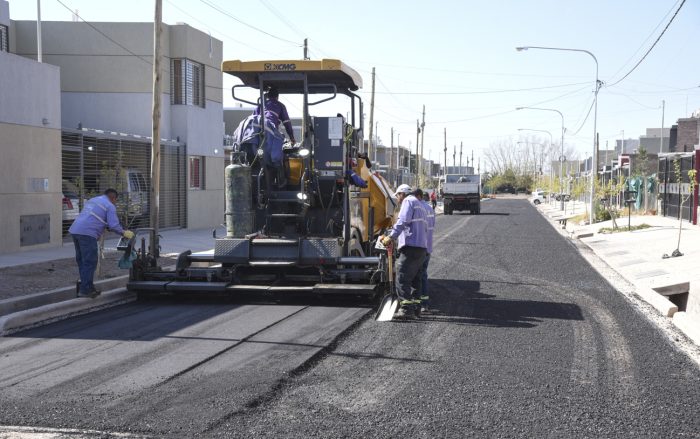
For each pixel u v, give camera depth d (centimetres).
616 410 596
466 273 1530
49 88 1812
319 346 808
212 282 1120
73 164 2078
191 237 2336
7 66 1647
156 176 1413
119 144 2114
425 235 977
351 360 748
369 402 605
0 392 624
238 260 1094
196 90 2733
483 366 731
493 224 3538
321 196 1145
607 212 3534
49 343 817
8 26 2428
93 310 1043
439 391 640
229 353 770
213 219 2859
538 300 1171
